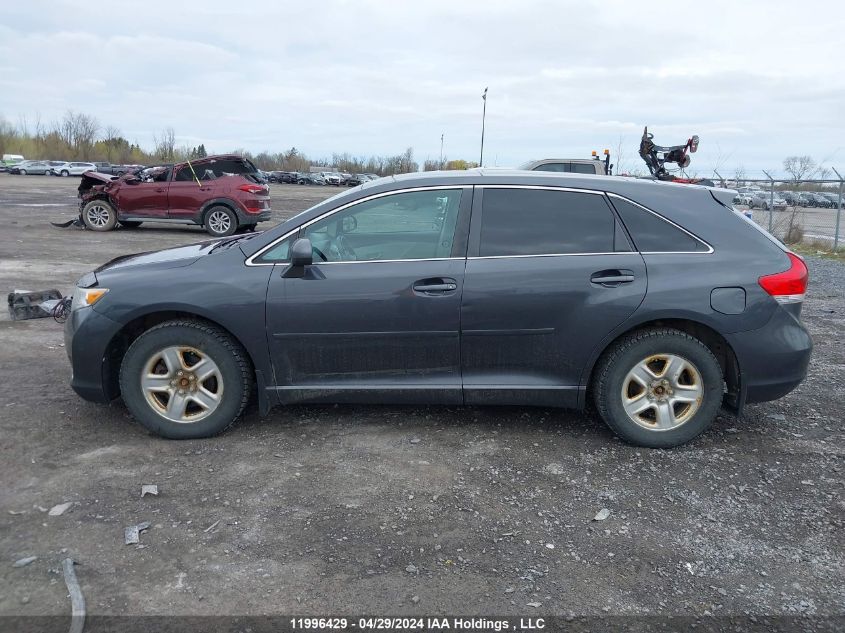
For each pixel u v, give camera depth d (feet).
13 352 19.83
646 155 44.27
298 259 13.12
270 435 14.26
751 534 10.89
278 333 13.56
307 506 11.42
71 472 12.44
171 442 13.85
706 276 13.38
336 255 13.78
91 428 14.44
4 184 131.54
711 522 11.21
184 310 13.46
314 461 13.08
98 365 13.85
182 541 10.33
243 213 50.98
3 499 11.43
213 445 13.74
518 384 13.79
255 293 13.46
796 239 56.65
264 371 13.80
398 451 13.60
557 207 13.84
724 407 14.55
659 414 13.75
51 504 11.30
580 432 14.74
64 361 19.06
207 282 13.52
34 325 23.11
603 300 13.34
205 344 13.61
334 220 13.87
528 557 10.12
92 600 8.93
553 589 9.40
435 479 12.45
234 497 11.67
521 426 14.99
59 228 53.72
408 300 13.41
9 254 38.52
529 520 11.14
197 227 59.21
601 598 9.24
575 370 13.69
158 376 13.78
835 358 21.22
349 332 13.55
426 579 9.55
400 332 13.53
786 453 13.89
